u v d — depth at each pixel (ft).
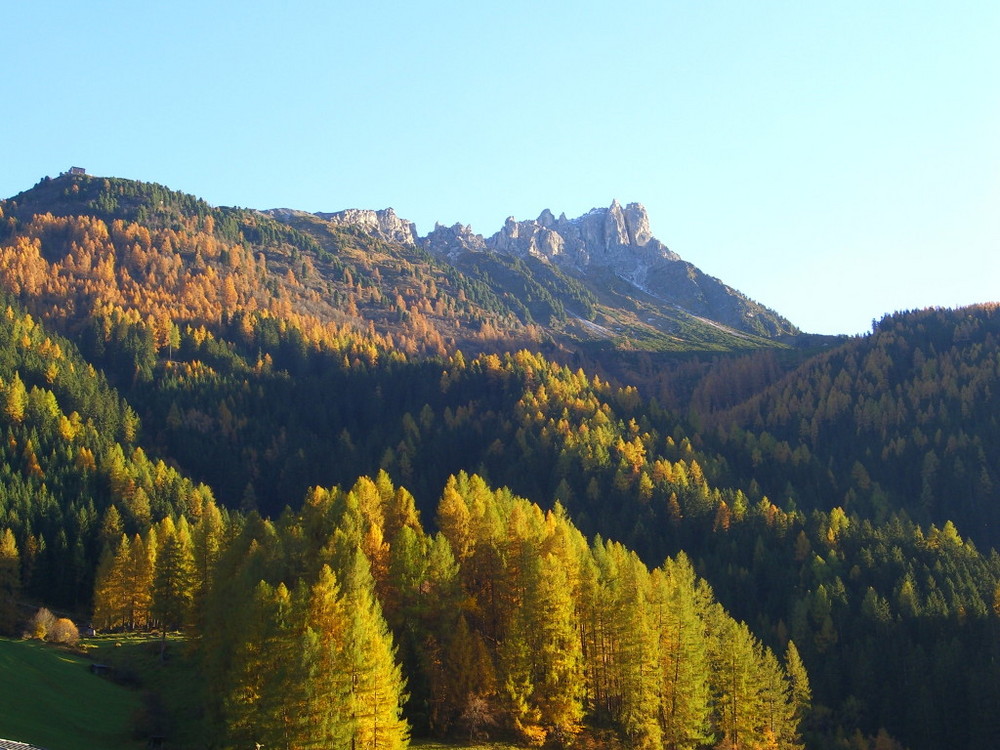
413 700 249.14
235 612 245.65
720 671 306.76
